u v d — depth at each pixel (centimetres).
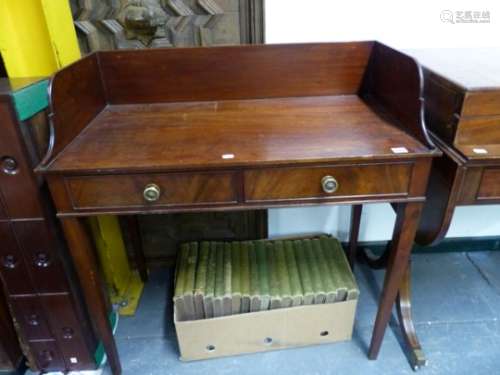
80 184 88
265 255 144
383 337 133
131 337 140
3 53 107
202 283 128
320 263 139
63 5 114
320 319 128
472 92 88
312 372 126
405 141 93
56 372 126
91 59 111
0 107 84
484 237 174
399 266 108
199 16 127
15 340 121
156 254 170
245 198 92
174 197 91
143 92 121
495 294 155
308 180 90
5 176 91
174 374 127
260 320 125
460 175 91
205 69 119
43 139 96
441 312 147
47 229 99
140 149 92
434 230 103
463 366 126
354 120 106
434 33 133
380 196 93
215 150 91
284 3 125
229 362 130
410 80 95
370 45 119
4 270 104
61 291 109
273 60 119
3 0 102
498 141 95
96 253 130
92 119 110
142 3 125
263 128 103
